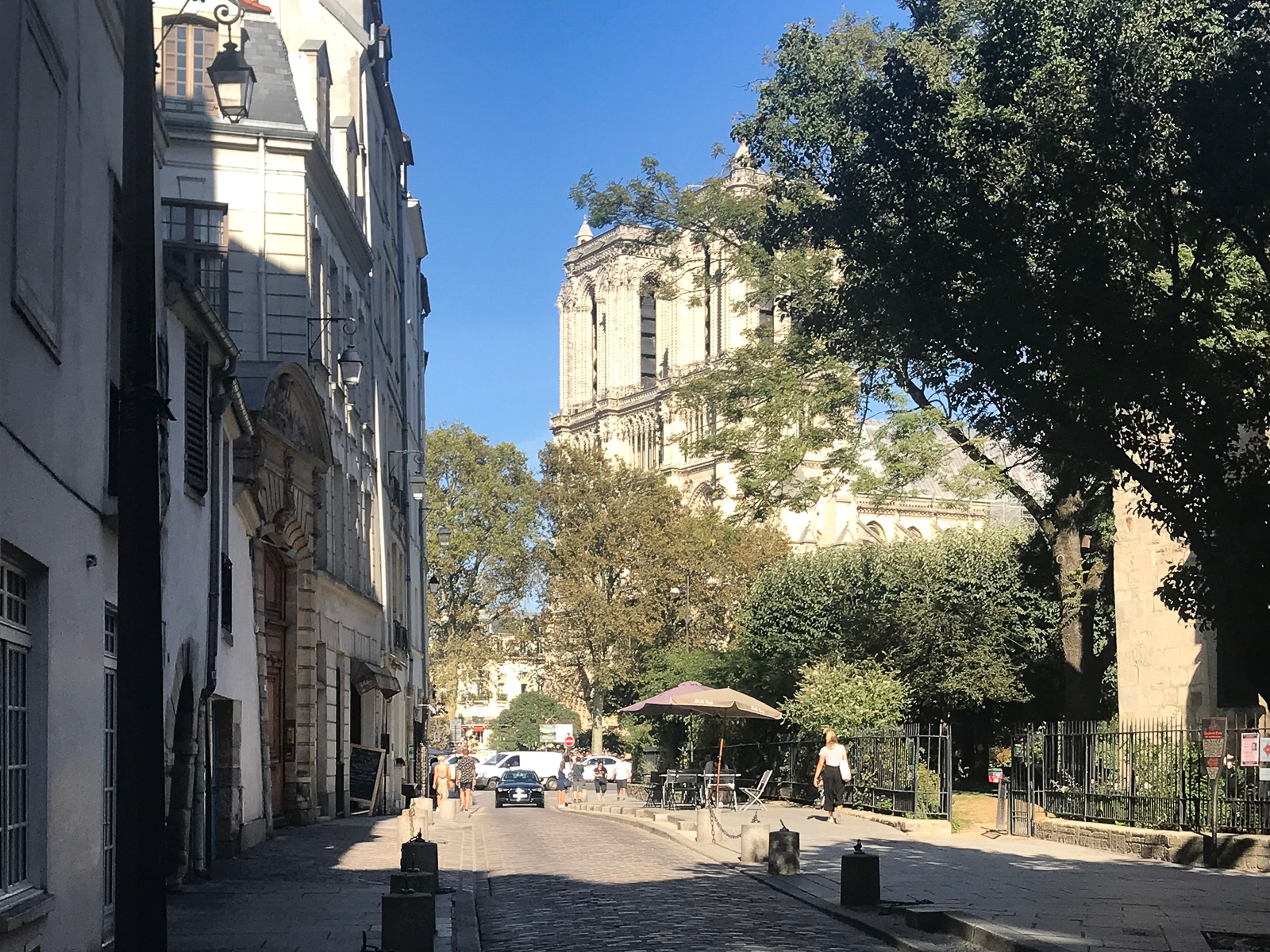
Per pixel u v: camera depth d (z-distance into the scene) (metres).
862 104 14.78
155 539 8.24
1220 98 12.62
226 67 12.90
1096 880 18.14
